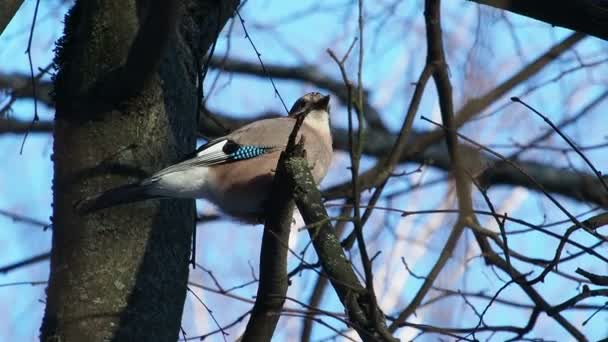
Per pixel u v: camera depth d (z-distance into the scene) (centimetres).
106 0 999
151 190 972
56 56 1022
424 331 1039
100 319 916
